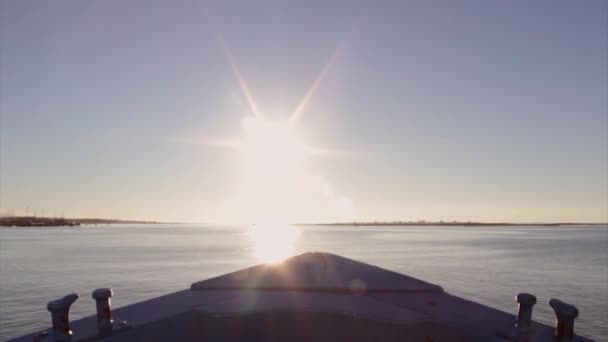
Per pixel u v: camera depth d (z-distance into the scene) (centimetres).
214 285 388
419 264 5197
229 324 325
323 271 404
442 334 309
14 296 2817
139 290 3086
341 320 317
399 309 325
